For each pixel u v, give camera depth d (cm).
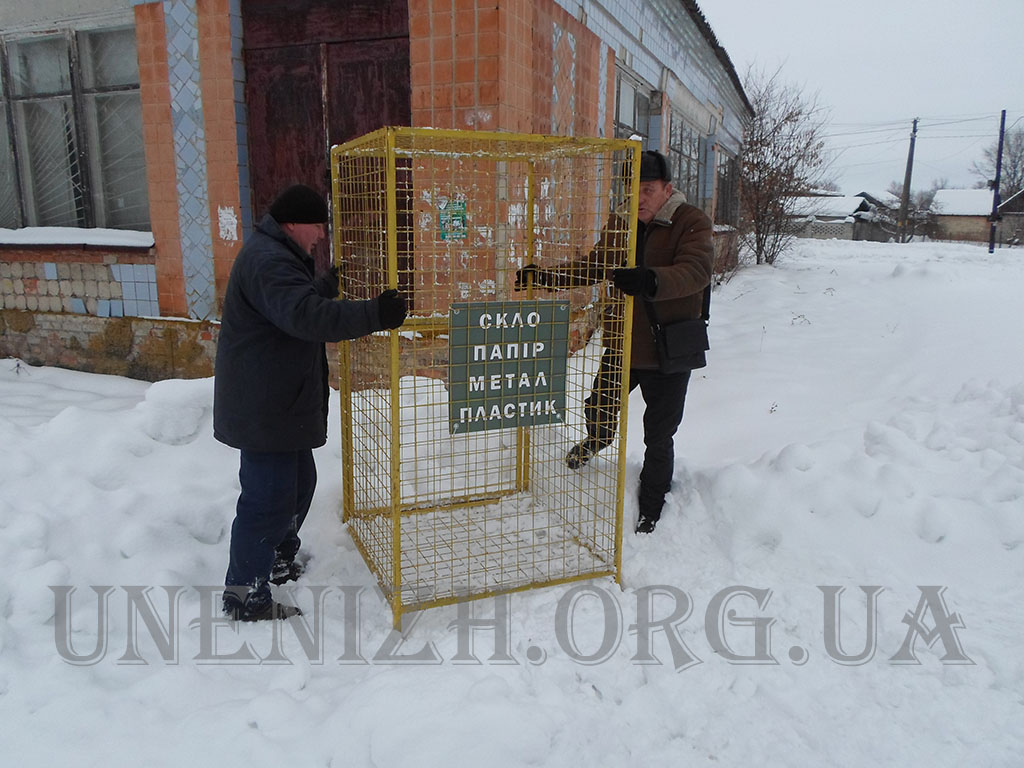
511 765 210
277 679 249
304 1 534
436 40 486
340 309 249
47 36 642
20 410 515
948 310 761
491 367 289
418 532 346
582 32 643
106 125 650
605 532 355
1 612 269
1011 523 332
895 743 227
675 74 1038
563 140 276
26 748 214
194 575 314
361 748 213
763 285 1116
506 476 411
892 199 6400
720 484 360
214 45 550
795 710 243
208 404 407
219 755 211
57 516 312
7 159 695
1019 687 251
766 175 1532
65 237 640
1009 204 4638
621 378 315
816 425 474
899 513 339
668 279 293
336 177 321
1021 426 390
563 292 403
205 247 587
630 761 221
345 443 353
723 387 562
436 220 434
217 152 567
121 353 630
